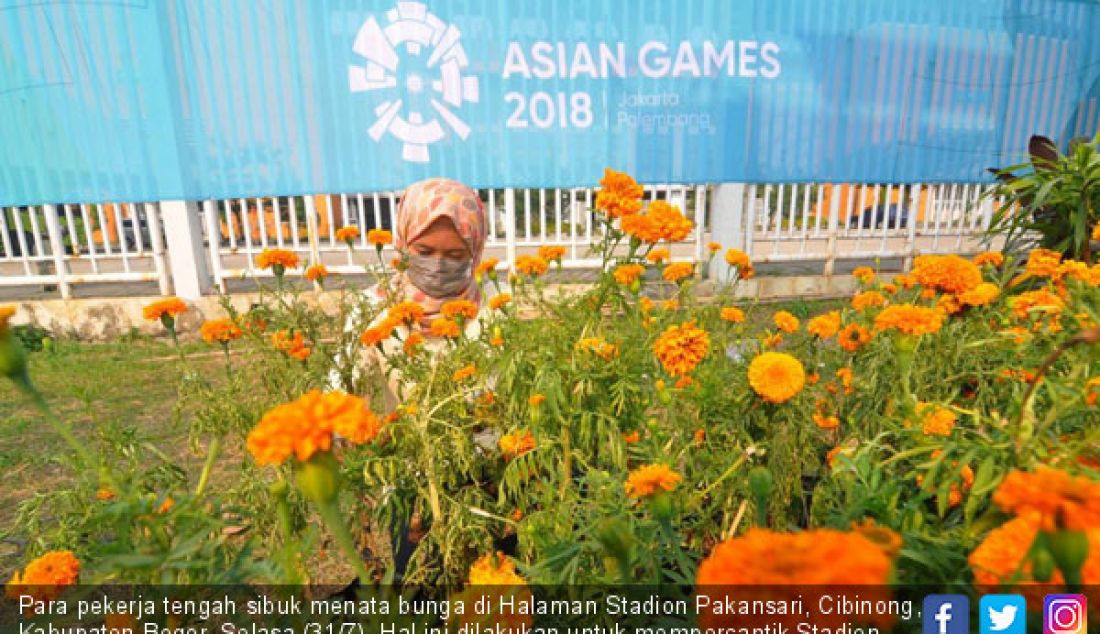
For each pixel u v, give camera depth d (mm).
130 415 3562
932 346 1508
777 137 6211
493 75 5590
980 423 1148
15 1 4891
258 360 1831
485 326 1926
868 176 6527
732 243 6363
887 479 1160
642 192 1589
